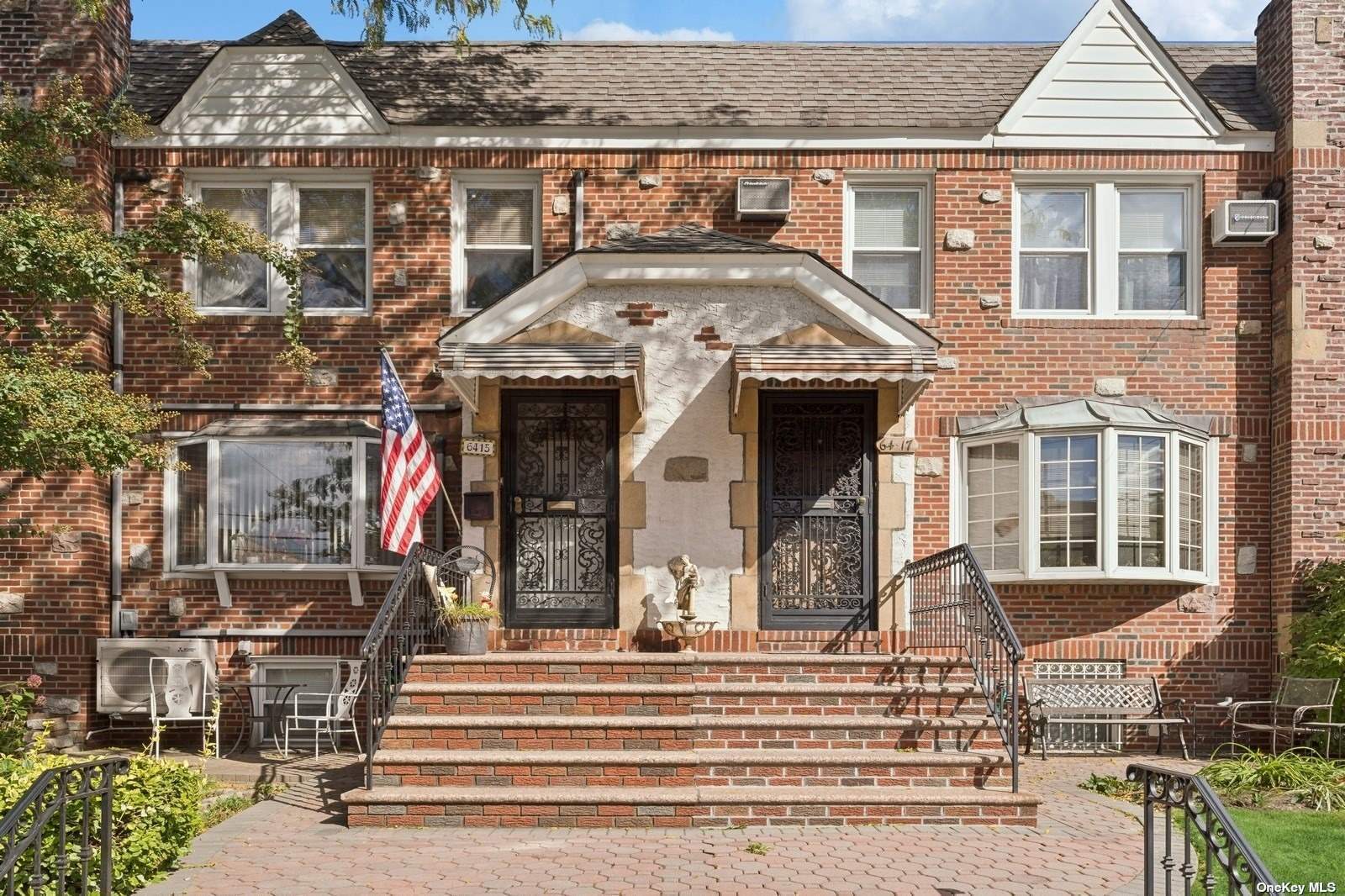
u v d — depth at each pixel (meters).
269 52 13.77
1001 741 9.74
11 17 13.38
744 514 12.13
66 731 12.71
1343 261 13.28
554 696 10.03
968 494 13.56
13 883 6.45
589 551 12.54
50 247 10.44
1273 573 13.46
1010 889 7.31
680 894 7.21
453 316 13.66
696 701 10.06
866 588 12.43
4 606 12.77
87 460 10.85
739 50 15.12
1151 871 6.19
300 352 12.40
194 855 8.18
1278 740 13.07
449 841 8.59
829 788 9.34
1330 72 13.48
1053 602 13.39
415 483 12.21
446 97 14.12
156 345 13.48
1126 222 13.99
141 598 13.28
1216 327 13.69
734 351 11.67
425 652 11.21
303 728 12.78
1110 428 13.04
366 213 13.91
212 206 13.82
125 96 14.02
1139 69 13.87
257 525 13.30
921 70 14.87
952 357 13.62
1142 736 13.27
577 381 12.27
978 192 13.79
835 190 13.81
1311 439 13.16
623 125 13.74
